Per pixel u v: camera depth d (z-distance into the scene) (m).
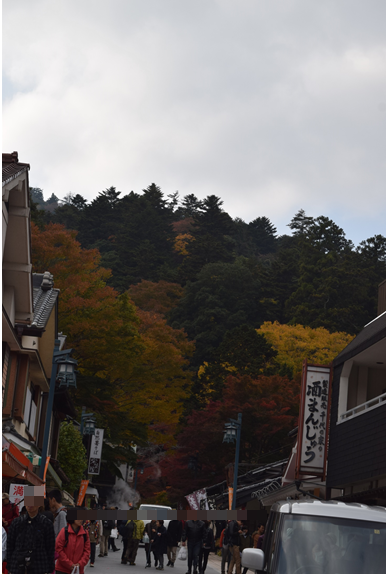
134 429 36.69
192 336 79.69
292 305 86.38
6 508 10.27
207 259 101.19
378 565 5.73
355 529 6.02
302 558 5.84
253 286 89.25
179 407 45.78
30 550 7.42
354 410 18.12
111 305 38.41
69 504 29.59
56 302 21.44
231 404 41.47
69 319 35.06
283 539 6.04
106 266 98.81
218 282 87.75
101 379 34.28
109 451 36.81
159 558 18.44
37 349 19.25
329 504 6.38
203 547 17.84
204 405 51.19
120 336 35.31
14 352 18.16
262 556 5.78
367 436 16.44
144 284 91.31
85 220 116.12
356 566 5.74
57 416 27.14
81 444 30.02
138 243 109.19
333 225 99.94
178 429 52.34
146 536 20.39
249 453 42.53
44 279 22.09
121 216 120.69
